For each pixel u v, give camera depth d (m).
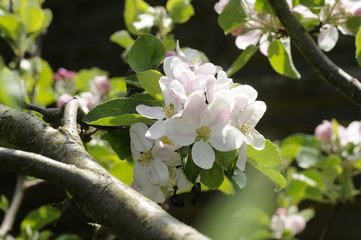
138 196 0.87
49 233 1.61
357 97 1.08
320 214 2.46
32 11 1.65
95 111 0.97
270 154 0.97
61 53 3.25
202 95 0.95
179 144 0.93
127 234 0.86
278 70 1.19
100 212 0.87
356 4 1.14
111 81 1.48
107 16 3.23
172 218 0.86
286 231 1.73
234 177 0.96
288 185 1.64
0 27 1.61
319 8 1.13
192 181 0.94
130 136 0.97
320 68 1.09
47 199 2.78
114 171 1.08
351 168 1.61
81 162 0.90
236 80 2.73
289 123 2.65
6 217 1.48
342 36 2.65
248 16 1.16
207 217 2.51
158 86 0.97
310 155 1.62
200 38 2.94
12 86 0.81
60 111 0.97
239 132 0.94
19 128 0.94
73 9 3.31
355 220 2.41
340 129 1.65
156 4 2.89
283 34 1.16
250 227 1.83
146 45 1.02
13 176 2.92
